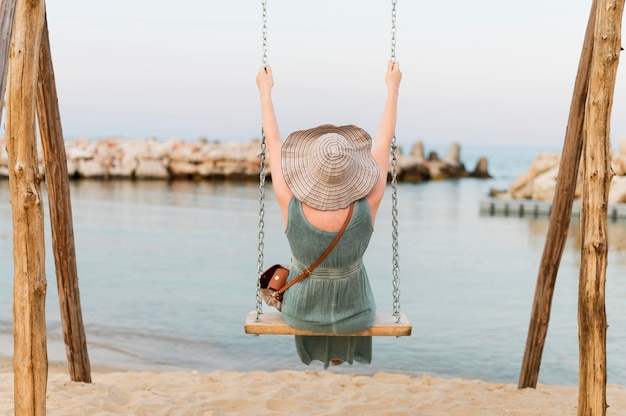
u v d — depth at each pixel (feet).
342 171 12.80
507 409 18.89
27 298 11.62
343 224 12.93
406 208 112.88
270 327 13.78
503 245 71.20
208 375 23.43
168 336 32.55
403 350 31.27
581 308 13.32
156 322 35.42
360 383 22.56
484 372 28.14
